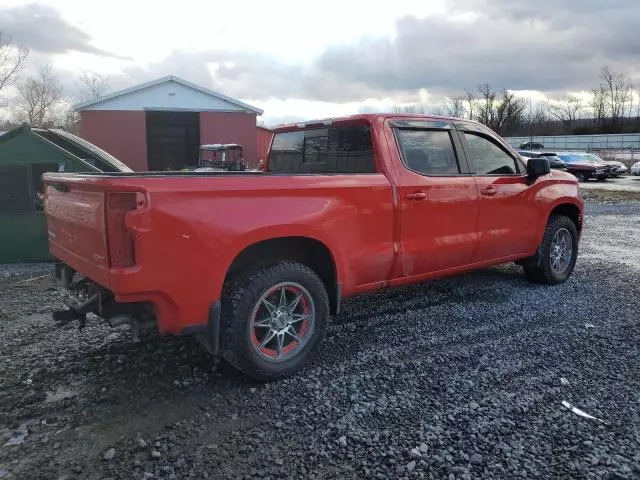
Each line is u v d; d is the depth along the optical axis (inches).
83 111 939.3
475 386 140.7
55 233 161.5
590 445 113.1
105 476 103.5
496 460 108.2
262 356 141.1
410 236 176.4
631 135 2272.4
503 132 2765.7
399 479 102.7
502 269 273.1
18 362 155.3
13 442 114.7
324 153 194.7
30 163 293.6
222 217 130.2
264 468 106.2
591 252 328.8
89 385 141.0
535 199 224.1
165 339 172.6
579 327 185.5
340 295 159.8
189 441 115.7
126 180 118.6
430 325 187.8
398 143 178.1
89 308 136.8
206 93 973.8
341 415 126.2
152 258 120.3
